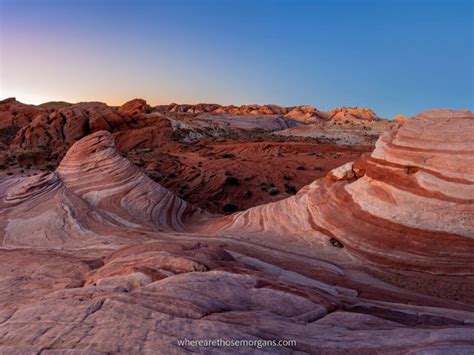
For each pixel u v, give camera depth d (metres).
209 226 18.50
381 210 12.20
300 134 107.44
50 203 16.91
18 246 12.95
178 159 46.25
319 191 15.45
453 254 10.41
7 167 45.81
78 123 67.38
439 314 6.44
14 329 4.22
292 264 10.56
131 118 74.62
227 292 5.80
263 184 35.00
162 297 5.35
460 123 12.16
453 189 11.12
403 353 4.16
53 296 5.80
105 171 20.61
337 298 6.83
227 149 55.12
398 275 10.76
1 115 86.69
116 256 9.14
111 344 3.78
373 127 118.62
